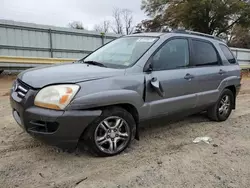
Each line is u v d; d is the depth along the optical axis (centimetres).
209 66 488
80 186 280
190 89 439
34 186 278
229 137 442
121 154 359
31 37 1388
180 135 443
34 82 320
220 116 525
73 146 322
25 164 323
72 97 304
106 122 340
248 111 633
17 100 325
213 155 365
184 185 288
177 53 431
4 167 314
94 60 425
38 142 387
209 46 505
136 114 369
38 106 307
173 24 2998
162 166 328
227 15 2755
